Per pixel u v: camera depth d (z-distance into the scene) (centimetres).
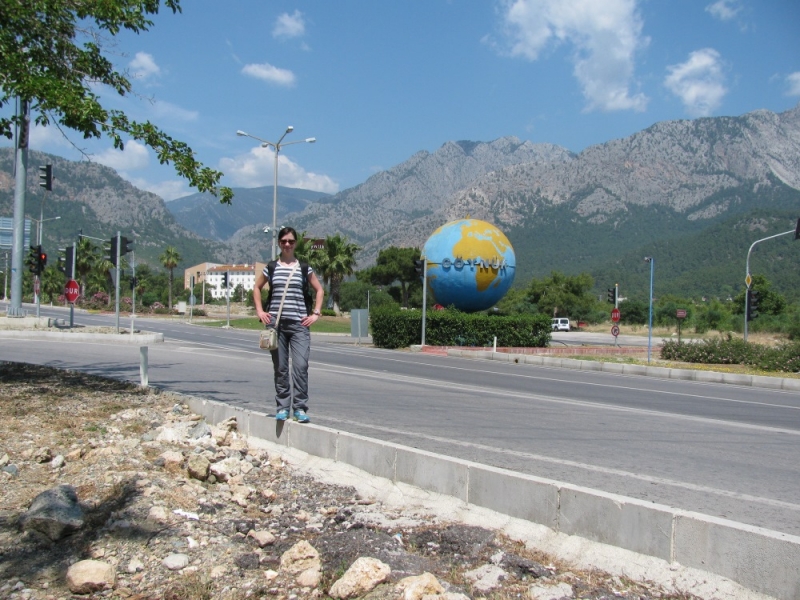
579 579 383
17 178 2441
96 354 1717
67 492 468
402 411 971
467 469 502
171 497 482
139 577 375
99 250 7875
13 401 823
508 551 421
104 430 694
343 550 407
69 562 393
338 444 610
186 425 704
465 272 3069
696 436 862
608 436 831
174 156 871
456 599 329
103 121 830
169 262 7756
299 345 689
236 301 11775
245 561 398
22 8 828
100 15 889
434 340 2745
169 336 2866
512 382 1529
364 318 2948
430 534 447
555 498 448
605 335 5081
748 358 2312
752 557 360
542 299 7094
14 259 2558
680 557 388
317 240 6197
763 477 634
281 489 548
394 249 7500
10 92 802
